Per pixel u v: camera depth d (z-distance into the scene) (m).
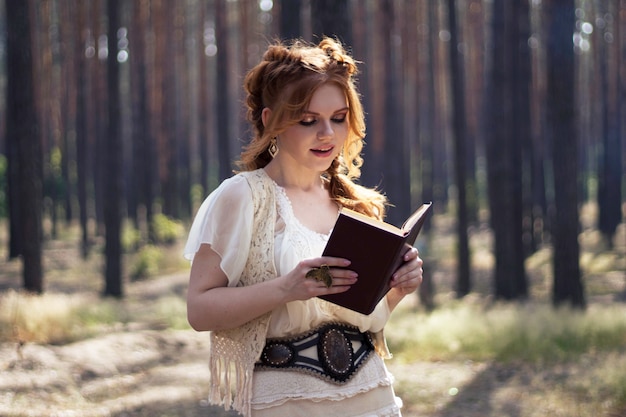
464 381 7.79
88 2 29.33
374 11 30.52
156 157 33.28
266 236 1.98
